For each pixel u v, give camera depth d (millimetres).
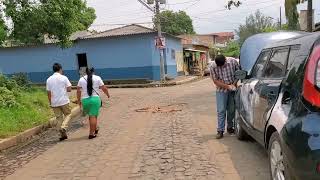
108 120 12836
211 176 6203
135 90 26172
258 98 6383
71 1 21344
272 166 5105
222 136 8828
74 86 32188
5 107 12367
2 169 7652
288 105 4703
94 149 8641
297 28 21984
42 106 14797
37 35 21781
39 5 20656
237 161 6922
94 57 34625
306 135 4059
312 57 4332
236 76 7777
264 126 5770
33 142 10266
